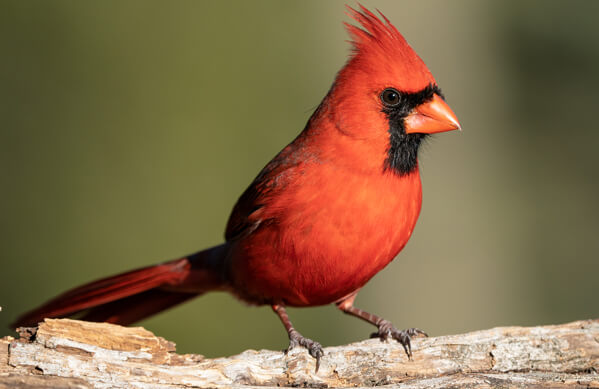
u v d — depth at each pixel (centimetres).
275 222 570
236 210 632
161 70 1185
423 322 1262
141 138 1130
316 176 560
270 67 1256
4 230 1040
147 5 1195
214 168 1130
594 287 1289
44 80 1130
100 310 740
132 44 1172
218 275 693
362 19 572
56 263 1034
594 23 1373
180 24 1209
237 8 1254
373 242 563
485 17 1401
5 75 1123
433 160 1344
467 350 547
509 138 1372
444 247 1304
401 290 1275
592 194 1339
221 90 1193
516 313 1278
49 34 1151
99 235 1062
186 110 1161
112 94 1142
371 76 561
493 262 1300
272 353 552
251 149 1173
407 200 574
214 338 1003
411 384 519
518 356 543
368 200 555
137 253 1057
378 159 559
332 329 1143
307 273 576
